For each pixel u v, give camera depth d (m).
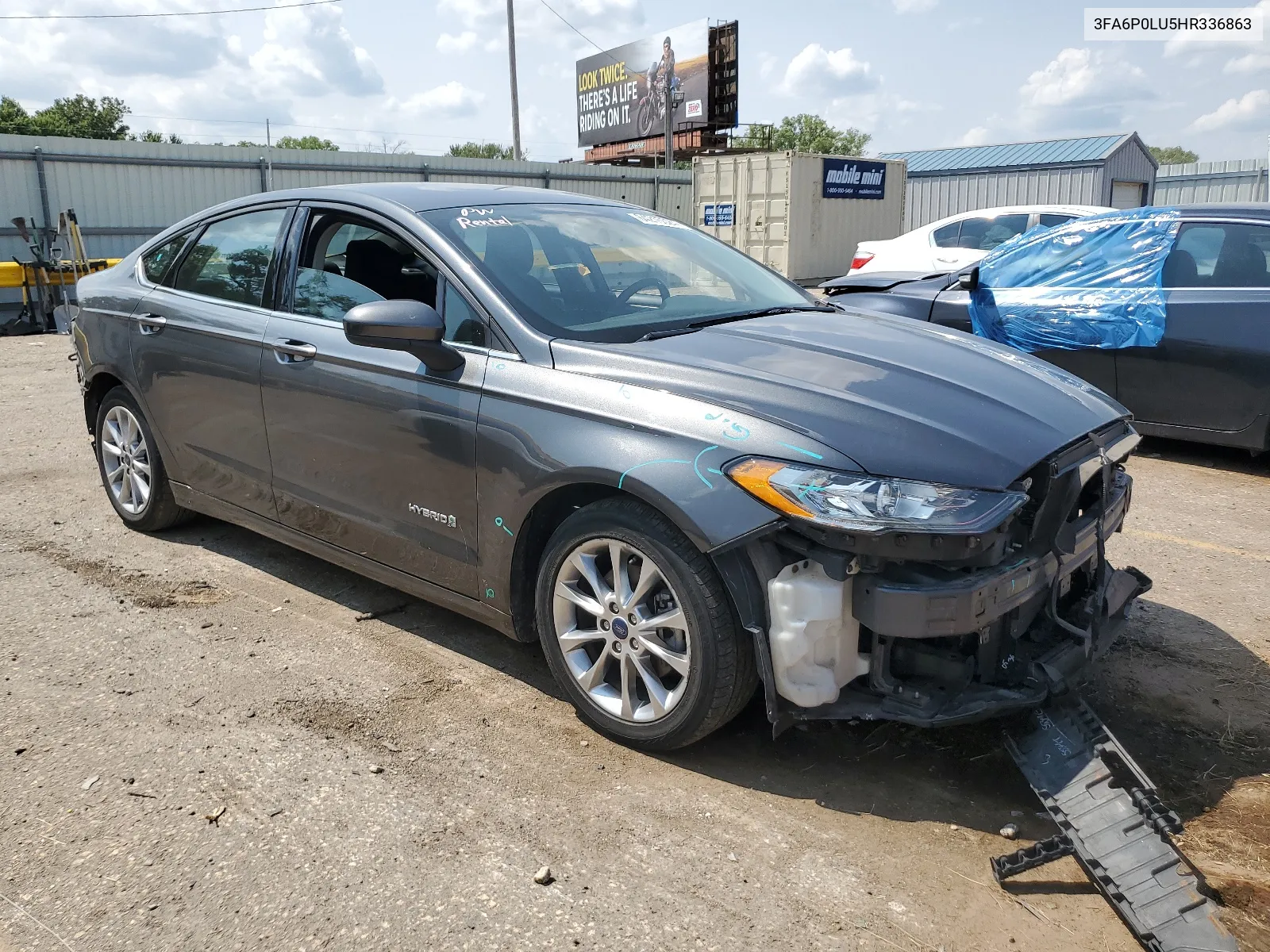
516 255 3.52
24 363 11.62
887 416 2.71
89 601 4.20
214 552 4.80
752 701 3.33
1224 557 4.80
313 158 22.11
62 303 15.03
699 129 37.72
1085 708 2.75
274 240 4.10
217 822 2.69
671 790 2.85
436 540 3.45
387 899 2.40
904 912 2.36
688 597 2.76
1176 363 6.22
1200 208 6.41
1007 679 2.79
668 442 2.78
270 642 3.81
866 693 2.77
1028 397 3.02
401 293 3.63
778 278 4.30
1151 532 5.18
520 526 3.13
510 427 3.10
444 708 3.32
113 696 3.38
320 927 2.30
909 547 2.48
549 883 2.46
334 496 3.79
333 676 3.54
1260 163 27.14
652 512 2.84
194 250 4.54
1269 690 3.47
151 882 2.45
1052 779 2.60
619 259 3.80
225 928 2.30
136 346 4.61
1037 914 2.36
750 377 2.88
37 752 3.03
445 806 2.77
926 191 27.33
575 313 3.36
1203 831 2.67
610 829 2.67
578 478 2.91
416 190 3.93
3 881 2.46
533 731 3.18
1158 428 6.43
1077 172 24.34
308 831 2.65
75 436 7.42
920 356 3.21
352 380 3.58
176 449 4.56
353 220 3.83
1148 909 2.22
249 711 3.29
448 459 3.29
